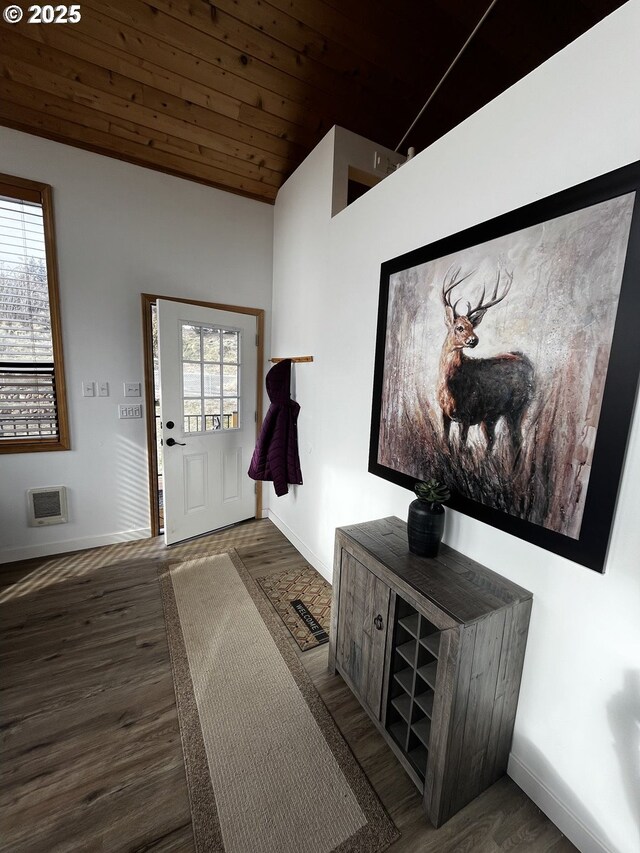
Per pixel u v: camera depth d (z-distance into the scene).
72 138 2.45
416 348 1.68
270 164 2.83
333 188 2.31
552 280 1.14
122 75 2.14
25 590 2.35
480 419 1.39
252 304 3.26
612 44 0.99
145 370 2.87
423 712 1.39
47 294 2.55
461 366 1.46
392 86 2.27
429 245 1.58
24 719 1.52
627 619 1.01
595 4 1.89
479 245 1.37
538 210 1.16
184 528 3.02
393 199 1.82
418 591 1.24
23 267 2.47
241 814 1.23
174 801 1.26
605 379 1.02
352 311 2.17
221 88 2.23
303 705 1.63
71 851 1.12
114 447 2.86
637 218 0.94
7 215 2.39
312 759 1.41
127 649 1.90
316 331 2.58
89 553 2.82
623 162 0.98
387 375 1.86
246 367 3.27
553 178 1.14
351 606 1.63
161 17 1.87
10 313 2.47
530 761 1.29
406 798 1.29
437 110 2.43
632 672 1.01
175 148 2.63
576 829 1.16
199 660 1.85
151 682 1.72
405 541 1.61
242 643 1.97
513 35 2.03
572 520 1.11
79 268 2.58
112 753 1.40
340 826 1.21
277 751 1.43
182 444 2.91
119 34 1.94
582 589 1.11
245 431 3.36
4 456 2.55
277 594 2.39
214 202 2.99
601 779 1.09
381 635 1.44
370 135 2.57
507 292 1.27
